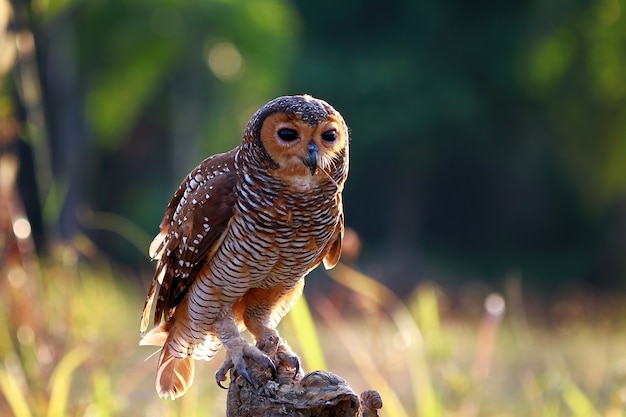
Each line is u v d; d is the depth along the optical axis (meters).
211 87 34.19
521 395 11.09
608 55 35.34
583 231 43.34
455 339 15.16
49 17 10.80
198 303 5.96
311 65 41.53
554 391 8.11
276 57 33.56
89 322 9.07
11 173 9.26
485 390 10.16
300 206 5.75
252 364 5.41
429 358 8.04
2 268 8.83
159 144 38.91
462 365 13.20
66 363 7.89
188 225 5.96
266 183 5.72
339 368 11.83
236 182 5.84
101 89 31.08
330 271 8.30
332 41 44.06
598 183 37.84
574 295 30.89
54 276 9.27
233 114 34.78
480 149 44.59
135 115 34.53
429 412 7.63
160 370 6.29
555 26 37.59
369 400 5.27
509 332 18.20
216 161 6.09
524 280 38.72
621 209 37.31
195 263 5.93
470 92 42.44
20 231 9.05
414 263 40.78
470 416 7.95
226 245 5.87
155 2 30.12
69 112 30.19
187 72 33.66
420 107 42.00
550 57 37.66
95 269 16.14
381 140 43.09
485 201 45.88
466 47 43.22
